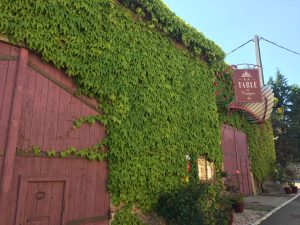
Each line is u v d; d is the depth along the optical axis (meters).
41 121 4.70
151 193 6.16
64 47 5.07
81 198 5.03
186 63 8.11
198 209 6.11
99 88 5.48
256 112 13.12
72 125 5.12
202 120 8.28
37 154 4.55
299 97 29.45
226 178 10.18
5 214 4.00
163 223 6.18
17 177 4.27
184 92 7.72
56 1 5.04
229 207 7.23
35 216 4.38
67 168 4.94
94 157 5.31
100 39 5.64
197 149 7.85
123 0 6.32
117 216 5.44
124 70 6.03
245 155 13.41
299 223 7.92
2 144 4.15
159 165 6.47
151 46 6.89
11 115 4.27
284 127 28.73
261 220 8.11
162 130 6.68
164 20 7.33
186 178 7.12
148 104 6.44
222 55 9.61
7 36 4.43
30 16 4.65
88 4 5.55
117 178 5.52
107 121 5.57
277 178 16.16
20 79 4.45
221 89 10.64
